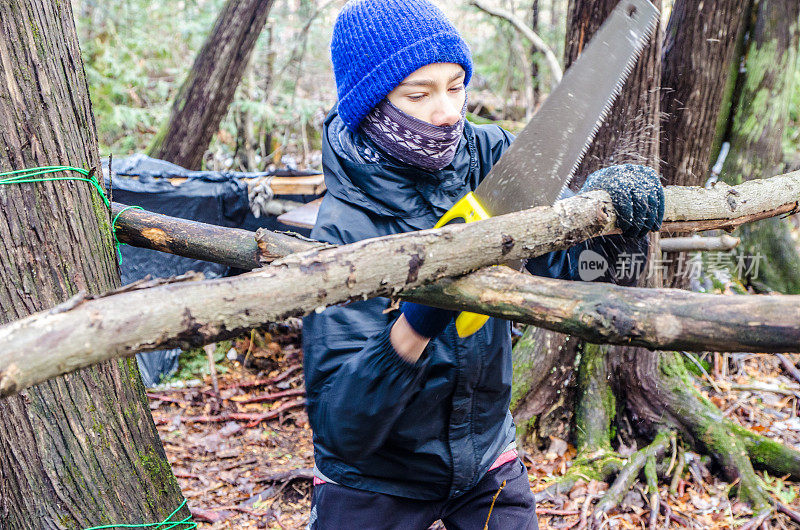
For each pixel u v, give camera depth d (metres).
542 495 3.05
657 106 2.77
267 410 3.83
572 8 2.90
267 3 4.95
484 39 8.09
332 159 1.54
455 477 1.61
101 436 1.55
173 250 1.70
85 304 0.86
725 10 2.95
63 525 1.50
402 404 1.30
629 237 1.34
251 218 3.95
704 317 0.92
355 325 1.38
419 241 1.05
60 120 1.46
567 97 1.43
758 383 3.95
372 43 1.41
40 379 0.82
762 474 3.22
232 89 5.12
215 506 3.05
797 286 4.37
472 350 1.52
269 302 0.95
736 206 1.74
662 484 3.17
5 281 1.40
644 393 3.40
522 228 1.15
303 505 3.08
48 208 1.44
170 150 5.10
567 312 1.02
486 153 1.70
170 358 4.13
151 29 7.24
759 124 3.99
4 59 1.36
